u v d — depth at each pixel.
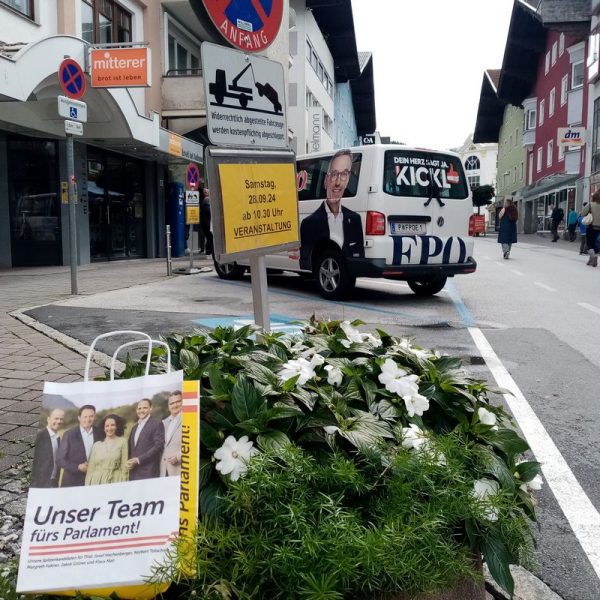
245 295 10.89
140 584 1.85
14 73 11.61
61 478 1.91
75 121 10.26
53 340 6.95
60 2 15.77
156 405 1.98
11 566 2.15
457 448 2.21
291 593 1.76
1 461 3.50
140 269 16.53
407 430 2.27
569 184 39.59
